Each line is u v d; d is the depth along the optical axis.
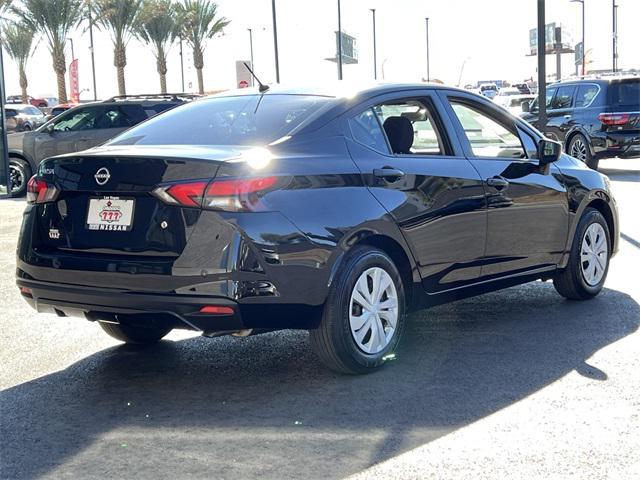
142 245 4.51
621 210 12.20
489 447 3.86
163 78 50.22
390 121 5.28
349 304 4.78
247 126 4.99
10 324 6.44
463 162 5.56
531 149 6.26
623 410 4.31
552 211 6.23
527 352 5.38
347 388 4.74
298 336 5.94
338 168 4.80
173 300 4.40
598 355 5.28
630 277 7.68
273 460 3.77
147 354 5.56
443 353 5.39
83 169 4.67
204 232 4.37
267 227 4.42
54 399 4.67
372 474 3.59
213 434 4.10
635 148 17.58
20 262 4.93
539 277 6.29
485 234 5.64
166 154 4.52
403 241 5.06
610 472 3.57
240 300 4.37
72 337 6.04
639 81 17.80
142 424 4.26
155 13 45.53
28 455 3.88
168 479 3.59
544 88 16.69
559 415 4.25
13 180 16.67
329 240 4.64
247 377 5.00
